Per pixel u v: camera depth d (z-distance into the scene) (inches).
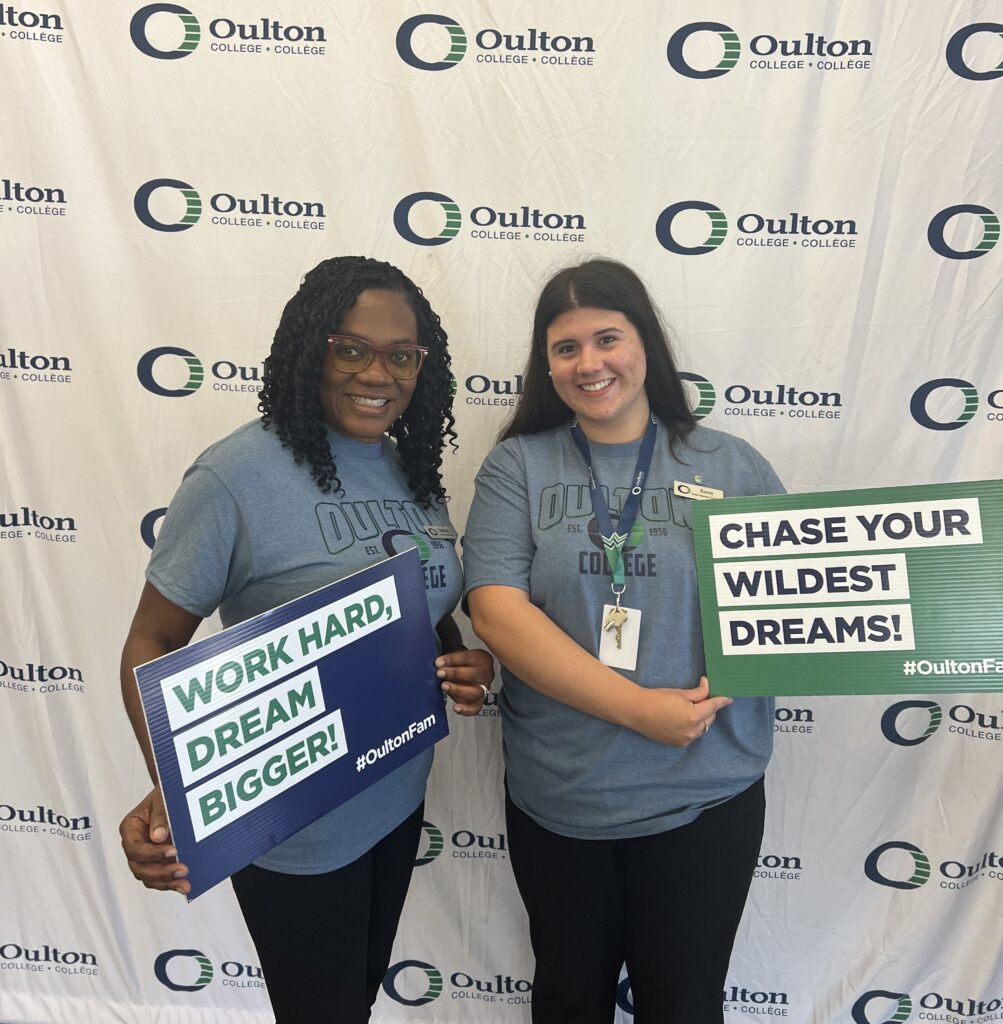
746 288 53.5
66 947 63.7
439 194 52.9
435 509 45.4
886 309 53.1
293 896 39.6
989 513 37.7
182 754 31.7
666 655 40.7
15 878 62.8
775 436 55.3
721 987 42.8
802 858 59.8
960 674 38.4
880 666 39.0
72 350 54.7
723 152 51.7
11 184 52.6
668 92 51.2
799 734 58.2
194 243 53.4
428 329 42.2
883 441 54.8
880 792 58.4
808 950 61.1
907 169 51.3
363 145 52.3
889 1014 61.2
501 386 55.3
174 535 37.0
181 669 31.6
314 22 50.9
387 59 51.3
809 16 49.8
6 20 50.7
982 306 52.5
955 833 58.2
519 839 45.6
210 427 55.7
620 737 40.7
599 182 52.4
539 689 40.6
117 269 53.7
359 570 38.3
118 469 56.2
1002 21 49.2
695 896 41.3
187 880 32.1
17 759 60.8
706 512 39.8
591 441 43.6
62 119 51.9
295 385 37.7
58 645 58.7
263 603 38.1
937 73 50.1
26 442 56.0
